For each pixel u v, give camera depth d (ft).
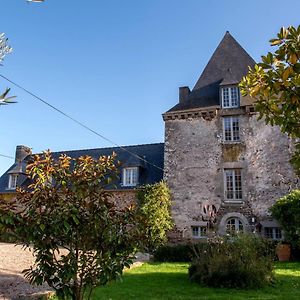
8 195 82.74
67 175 15.53
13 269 36.14
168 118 67.15
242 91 13.35
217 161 61.93
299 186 55.88
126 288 28.66
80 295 14.90
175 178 63.52
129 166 72.95
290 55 10.39
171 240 60.44
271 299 24.57
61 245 15.14
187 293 26.99
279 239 55.77
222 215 59.21
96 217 14.67
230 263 30.58
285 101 11.29
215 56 75.20
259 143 60.29
